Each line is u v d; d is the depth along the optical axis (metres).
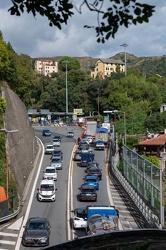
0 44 84.56
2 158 60.97
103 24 11.14
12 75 97.00
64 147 106.75
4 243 39.41
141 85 155.88
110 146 107.12
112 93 154.75
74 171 80.06
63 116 179.12
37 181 72.06
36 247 38.34
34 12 11.48
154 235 9.28
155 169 42.03
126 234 9.33
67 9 11.23
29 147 88.56
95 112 180.12
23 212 53.16
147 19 10.86
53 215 51.69
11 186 57.66
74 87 189.00
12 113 82.00
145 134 115.25
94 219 37.66
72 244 8.66
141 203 48.25
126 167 66.31
